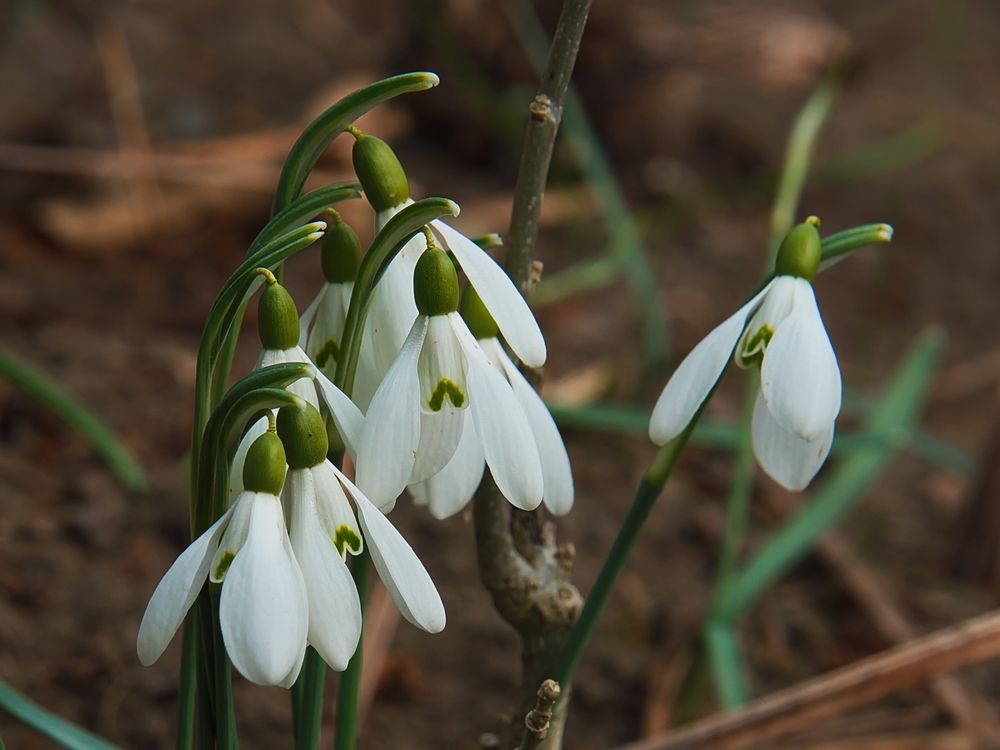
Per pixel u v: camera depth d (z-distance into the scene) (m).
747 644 0.78
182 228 1.07
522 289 0.49
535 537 0.51
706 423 0.76
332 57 1.41
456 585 0.76
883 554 0.86
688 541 0.84
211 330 0.45
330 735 0.66
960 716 0.71
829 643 0.78
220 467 0.45
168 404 0.87
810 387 0.45
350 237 0.47
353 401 0.47
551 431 0.46
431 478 0.46
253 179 1.09
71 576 0.71
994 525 0.82
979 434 0.99
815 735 0.70
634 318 1.06
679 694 0.71
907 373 0.81
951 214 1.28
